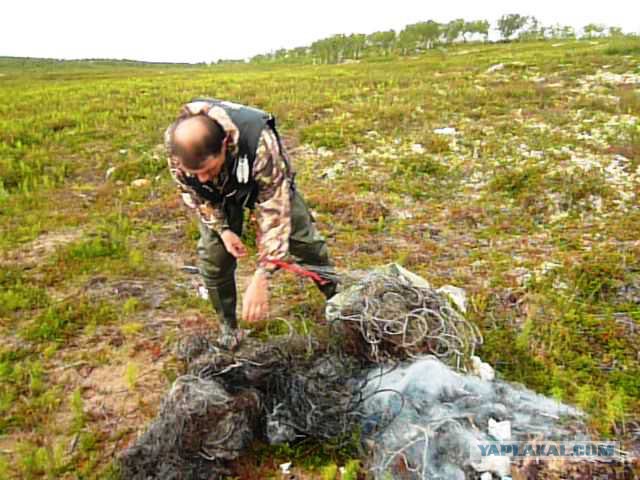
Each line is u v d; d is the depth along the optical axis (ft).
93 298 14.99
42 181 25.35
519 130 28.45
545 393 10.98
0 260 17.28
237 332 12.33
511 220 19.13
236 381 10.05
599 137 26.78
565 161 23.59
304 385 9.98
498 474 8.70
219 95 44.27
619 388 10.97
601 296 13.85
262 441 9.91
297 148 28.22
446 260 16.49
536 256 16.21
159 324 13.85
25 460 9.71
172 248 18.21
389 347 10.80
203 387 9.43
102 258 17.28
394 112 32.60
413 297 11.43
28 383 11.87
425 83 45.60
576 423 9.67
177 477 8.97
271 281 15.62
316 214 19.95
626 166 22.72
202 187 9.85
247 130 9.04
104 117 36.14
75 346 13.12
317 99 39.55
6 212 21.36
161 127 33.71
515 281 14.78
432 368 10.05
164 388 11.62
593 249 16.12
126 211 21.53
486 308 13.74
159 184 24.66
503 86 40.27
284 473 9.44
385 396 9.84
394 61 84.99
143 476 9.14
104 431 10.57
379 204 20.33
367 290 11.59
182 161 8.68
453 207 20.47
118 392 11.57
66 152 29.55
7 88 58.44
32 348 13.03
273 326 13.35
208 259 11.72
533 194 20.49
